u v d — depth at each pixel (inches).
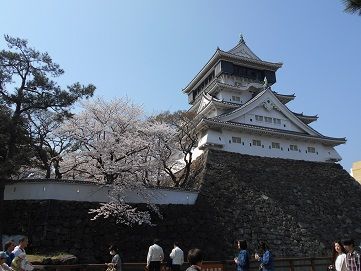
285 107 1461.6
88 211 816.3
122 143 931.3
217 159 1203.2
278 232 1023.6
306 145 1441.9
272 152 1349.7
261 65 1752.0
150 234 858.8
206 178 1106.7
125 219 836.0
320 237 1073.5
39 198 803.4
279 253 972.6
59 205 797.9
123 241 812.6
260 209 1072.8
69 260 650.2
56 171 976.3
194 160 1293.1
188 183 1184.2
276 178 1242.0
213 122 1239.5
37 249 729.6
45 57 824.9
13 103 795.4
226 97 1604.3
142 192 912.3
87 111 978.1
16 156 732.0
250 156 1284.4
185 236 900.0
